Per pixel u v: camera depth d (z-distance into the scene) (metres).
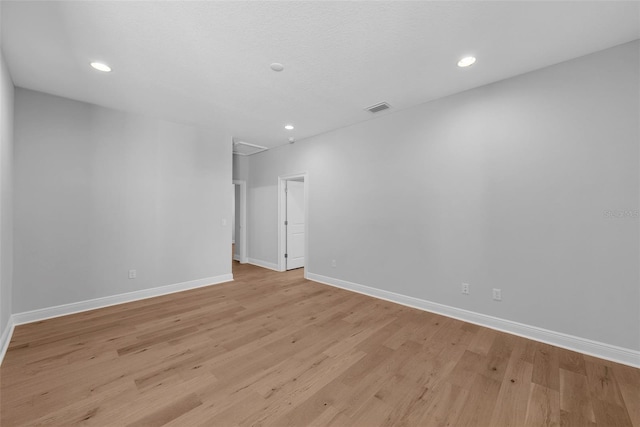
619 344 2.06
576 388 1.76
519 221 2.51
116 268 3.38
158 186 3.74
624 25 1.83
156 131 3.72
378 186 3.62
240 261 6.23
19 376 1.87
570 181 2.26
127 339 2.43
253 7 1.66
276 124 3.94
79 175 3.11
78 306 3.08
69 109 3.04
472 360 2.09
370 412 1.55
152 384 1.79
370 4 1.63
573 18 1.76
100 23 1.80
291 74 2.49
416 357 2.14
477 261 2.76
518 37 1.96
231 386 1.78
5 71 2.23
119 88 2.78
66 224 3.02
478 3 1.63
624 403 1.62
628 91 2.03
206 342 2.38
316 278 4.52
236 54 2.17
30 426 1.43
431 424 1.46
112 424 1.45
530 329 2.44
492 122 2.66
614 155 2.08
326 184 4.34
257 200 5.84
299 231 5.58
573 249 2.25
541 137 2.39
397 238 3.42
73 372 1.92
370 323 2.80
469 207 2.81
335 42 2.02
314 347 2.30
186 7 1.66
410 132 3.28
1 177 2.10
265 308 3.24
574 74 2.23
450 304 2.96
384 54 2.17
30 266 2.79
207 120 3.77
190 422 1.47
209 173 4.27
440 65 2.34
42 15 1.71
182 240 3.98
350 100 3.07
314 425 1.46
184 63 2.31
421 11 1.69
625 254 2.04
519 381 1.83
